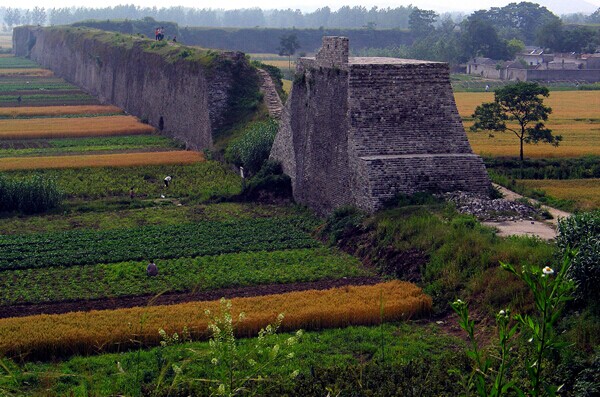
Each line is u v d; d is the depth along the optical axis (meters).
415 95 43.12
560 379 22.19
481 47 159.62
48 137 75.94
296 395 21.78
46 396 20.61
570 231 28.59
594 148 61.72
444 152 42.62
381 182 40.09
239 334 27.20
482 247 32.25
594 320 24.89
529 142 58.16
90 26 163.75
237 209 48.38
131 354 25.42
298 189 49.19
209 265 36.12
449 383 22.36
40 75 143.25
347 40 42.97
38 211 47.75
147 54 88.94
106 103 107.31
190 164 60.28
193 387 21.94
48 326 27.05
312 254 37.88
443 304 29.98
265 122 60.16
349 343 26.72
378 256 35.88
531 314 26.75
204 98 66.88
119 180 55.66
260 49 178.50
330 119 44.75
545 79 134.75
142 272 35.00
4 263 36.41
